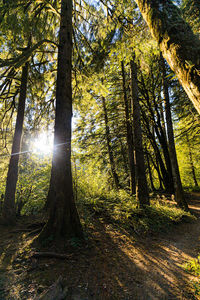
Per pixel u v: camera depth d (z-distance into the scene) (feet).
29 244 12.64
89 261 11.10
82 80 22.88
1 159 23.68
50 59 22.97
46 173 25.05
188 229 20.24
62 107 14.76
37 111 24.36
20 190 22.31
